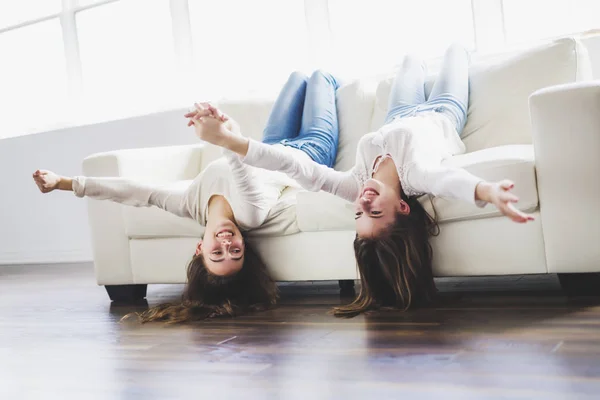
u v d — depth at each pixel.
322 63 4.05
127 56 4.90
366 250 2.18
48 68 5.26
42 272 4.48
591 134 1.95
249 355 1.71
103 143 4.77
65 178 2.36
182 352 1.81
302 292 2.81
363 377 1.41
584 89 1.95
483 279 2.75
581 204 1.98
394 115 2.72
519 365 1.38
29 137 5.12
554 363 1.37
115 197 2.48
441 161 2.27
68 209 5.03
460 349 1.56
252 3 4.39
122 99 4.94
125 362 1.76
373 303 2.21
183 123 4.43
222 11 4.49
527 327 1.71
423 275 2.18
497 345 1.56
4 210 5.30
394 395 1.26
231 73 4.50
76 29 5.05
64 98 5.23
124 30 4.89
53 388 1.56
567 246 2.02
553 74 2.60
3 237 5.32
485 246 2.15
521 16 3.52
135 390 1.48
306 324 2.05
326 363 1.55
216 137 1.91
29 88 5.35
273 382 1.43
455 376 1.35
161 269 2.85
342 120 3.10
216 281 2.38
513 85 2.67
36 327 2.44
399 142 2.11
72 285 3.66
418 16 3.82
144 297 3.06
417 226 2.17
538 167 2.04
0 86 5.46
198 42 4.58
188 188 2.56
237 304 2.42
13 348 2.08
